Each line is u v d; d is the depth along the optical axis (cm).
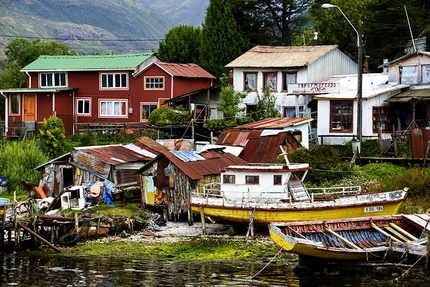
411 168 4800
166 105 7181
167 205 4641
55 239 4094
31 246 3991
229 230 4212
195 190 4566
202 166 4734
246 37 8612
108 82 7588
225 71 8181
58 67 7794
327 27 8375
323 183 4803
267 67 6662
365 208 3997
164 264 3538
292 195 4147
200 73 7738
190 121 6378
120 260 3647
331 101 5856
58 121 6262
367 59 7231
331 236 3509
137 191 4931
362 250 3297
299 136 5694
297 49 7056
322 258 3309
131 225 4284
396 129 5853
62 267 3516
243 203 4050
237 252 3750
